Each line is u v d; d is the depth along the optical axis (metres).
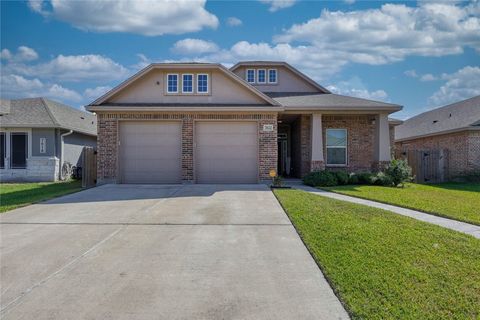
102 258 5.50
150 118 14.24
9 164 18.73
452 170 19.38
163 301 4.09
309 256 5.54
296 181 15.97
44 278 4.75
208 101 14.84
